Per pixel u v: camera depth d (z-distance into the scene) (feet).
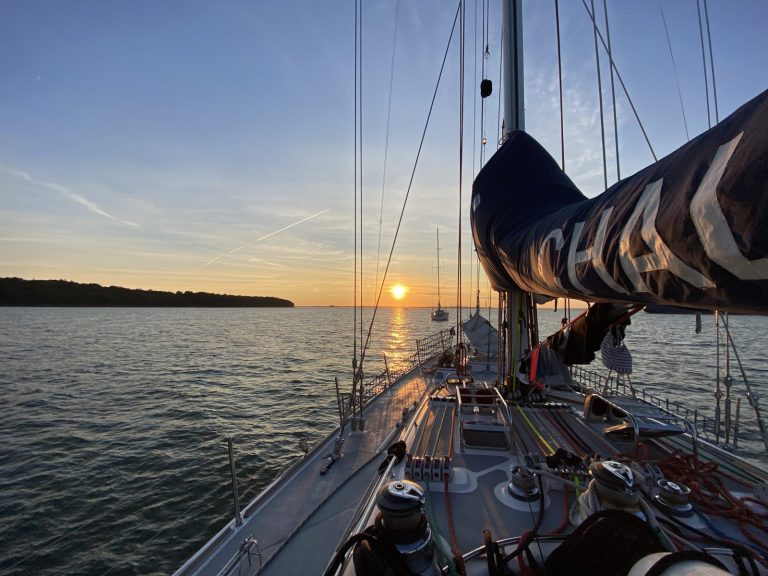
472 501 10.82
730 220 3.26
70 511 33.45
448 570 7.49
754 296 3.39
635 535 5.90
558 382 14.56
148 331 259.39
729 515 9.59
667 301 4.74
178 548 28.91
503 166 15.15
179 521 32.01
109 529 31.04
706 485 10.99
